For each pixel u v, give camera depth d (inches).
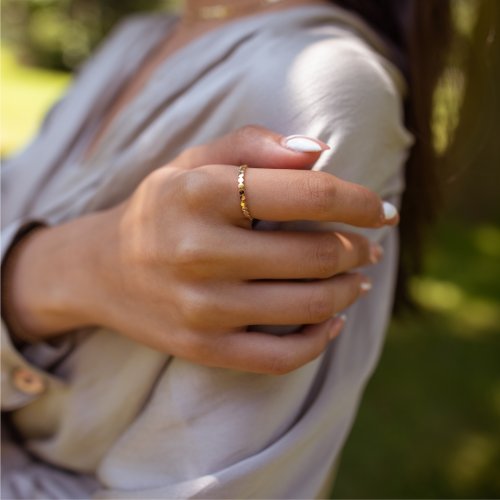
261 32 14.7
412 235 17.5
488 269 70.7
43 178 17.9
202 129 14.3
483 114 17.2
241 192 11.9
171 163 13.2
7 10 227.9
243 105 13.8
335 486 36.7
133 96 17.7
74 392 14.8
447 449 40.4
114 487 14.0
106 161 15.6
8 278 14.9
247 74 14.0
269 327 13.1
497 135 68.2
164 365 13.9
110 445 14.9
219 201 12.0
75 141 18.2
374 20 16.6
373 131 13.6
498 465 38.9
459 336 54.5
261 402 13.3
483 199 84.2
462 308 60.4
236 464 13.1
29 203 17.9
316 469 14.4
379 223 12.6
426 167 16.5
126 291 13.2
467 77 17.0
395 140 14.3
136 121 15.4
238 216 12.1
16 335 14.9
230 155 12.8
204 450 13.3
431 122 16.3
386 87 14.0
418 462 39.0
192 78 15.1
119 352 14.4
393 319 19.7
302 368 13.6
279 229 12.9
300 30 14.6
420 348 52.1
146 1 206.1
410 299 19.2
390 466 38.6
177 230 12.2
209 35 15.5
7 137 109.5
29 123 124.3
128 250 12.9
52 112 21.4
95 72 19.2
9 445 15.9
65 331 14.8
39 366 14.9
